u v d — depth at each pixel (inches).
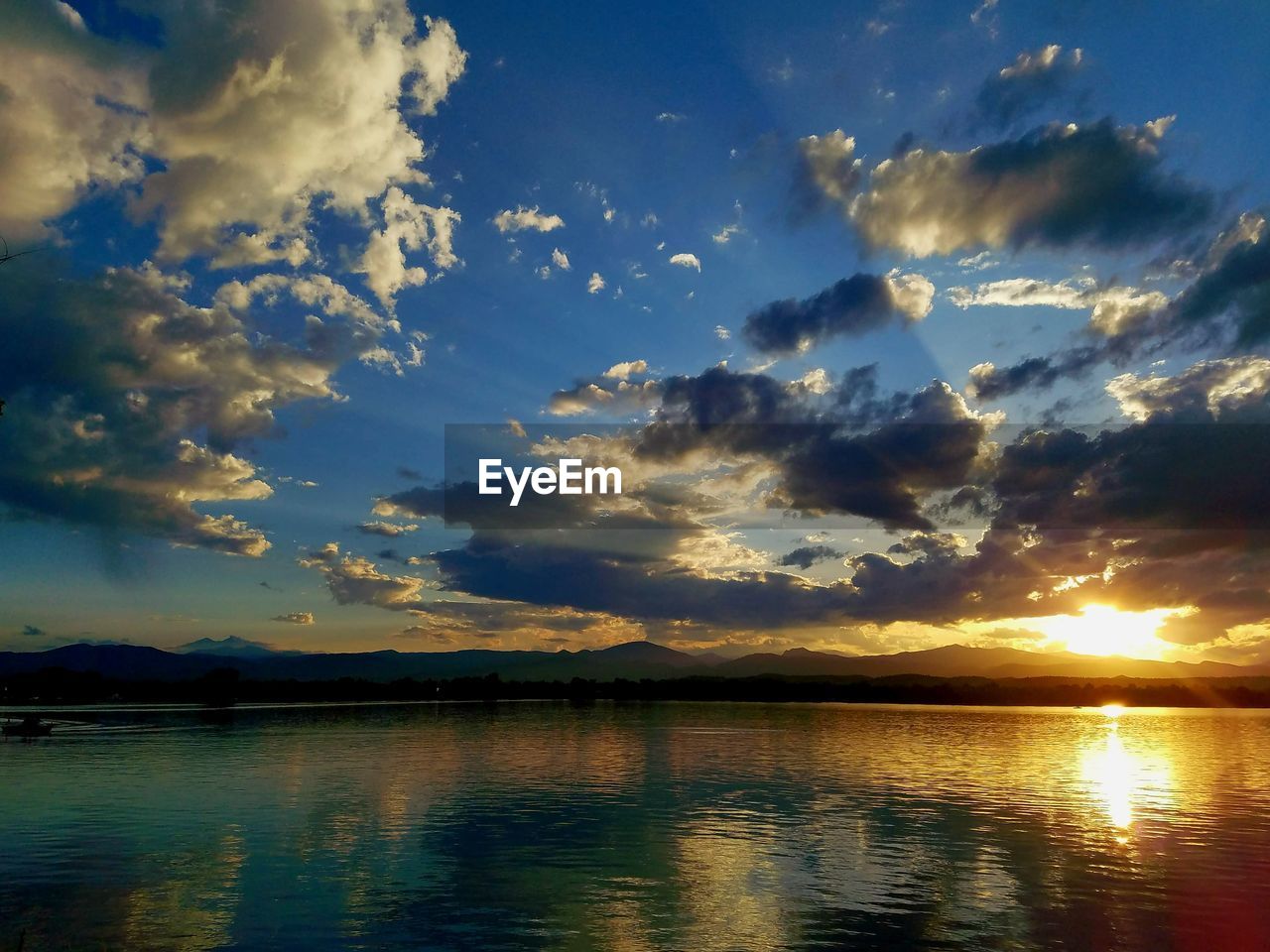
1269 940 1173.7
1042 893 1405.0
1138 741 5369.1
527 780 2913.4
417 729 6028.5
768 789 2711.6
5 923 1214.9
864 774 3176.7
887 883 1472.7
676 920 1246.9
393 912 1275.8
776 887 1439.5
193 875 1489.9
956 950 1131.9
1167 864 1626.5
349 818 2094.0
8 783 2726.4
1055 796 2581.2
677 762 3661.4
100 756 3705.7
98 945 1128.8
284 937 1160.8
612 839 1840.6
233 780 2829.7
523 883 1451.8
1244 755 4237.2
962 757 3998.5
